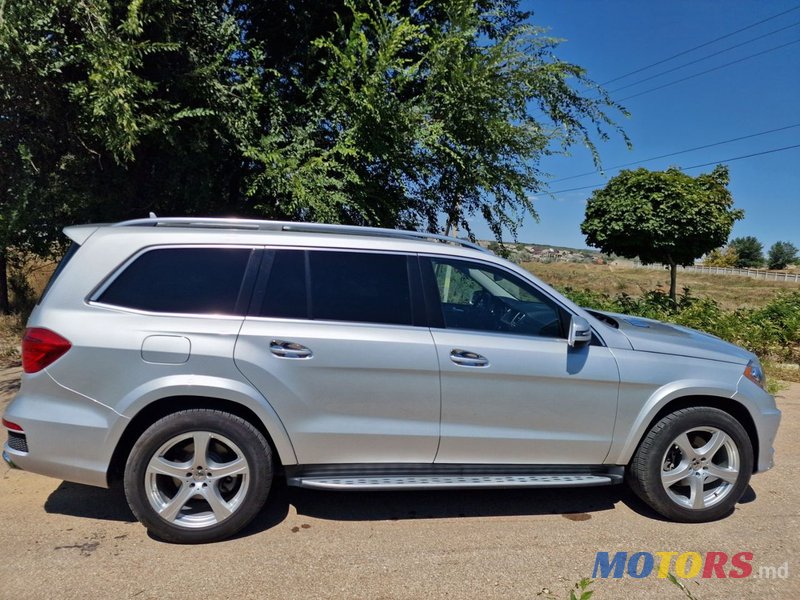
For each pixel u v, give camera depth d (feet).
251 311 10.60
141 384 10.05
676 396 11.57
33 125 19.26
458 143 22.88
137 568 9.59
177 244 10.78
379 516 11.78
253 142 21.08
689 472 11.78
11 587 8.97
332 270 11.11
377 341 10.67
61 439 10.06
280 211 22.70
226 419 10.36
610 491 13.37
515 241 26.63
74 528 10.94
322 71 23.36
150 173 21.85
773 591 9.41
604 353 11.46
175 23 18.80
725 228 38.83
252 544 10.50
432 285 11.39
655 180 38.63
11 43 15.93
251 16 24.03
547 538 11.02
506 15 26.32
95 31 16.51
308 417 10.57
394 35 20.51
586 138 24.44
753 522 11.89
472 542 10.78
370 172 23.77
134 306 10.40
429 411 10.89
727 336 27.48
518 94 22.61
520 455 11.34
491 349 11.02
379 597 8.95
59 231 22.65
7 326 29.25
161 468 10.21
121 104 16.46
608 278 124.06
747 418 12.23
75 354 10.00
